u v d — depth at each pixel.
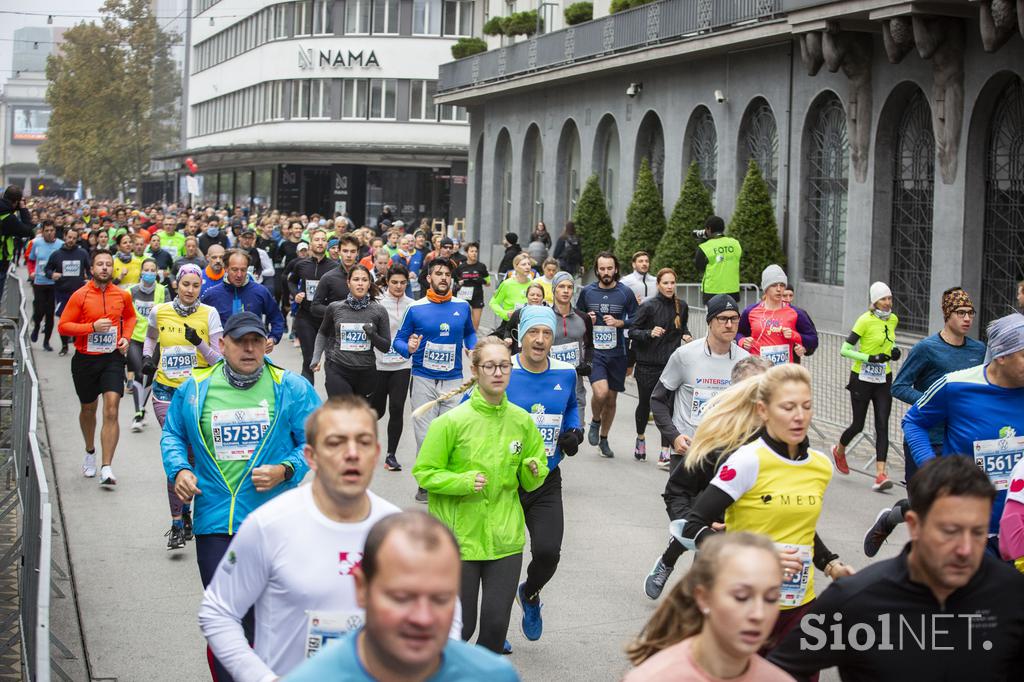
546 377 7.95
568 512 11.05
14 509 10.41
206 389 6.32
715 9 26.28
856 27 21.98
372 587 3.10
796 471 5.59
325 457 4.42
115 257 21.70
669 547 7.93
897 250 23.14
